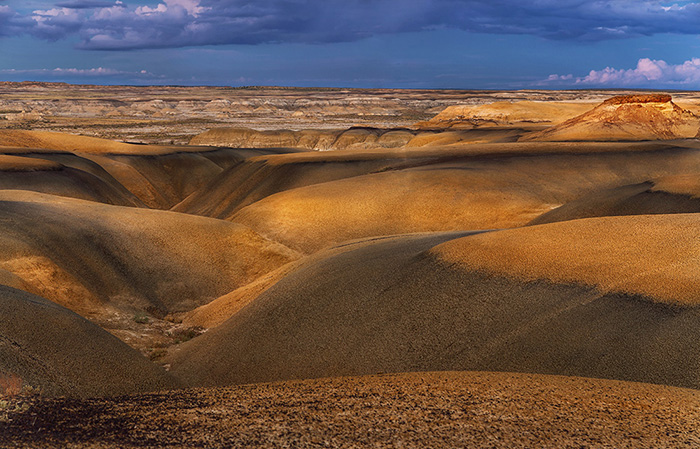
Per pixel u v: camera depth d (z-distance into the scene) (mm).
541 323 16219
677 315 14500
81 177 82188
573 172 66875
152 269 35250
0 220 32562
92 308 28641
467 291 18797
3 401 8945
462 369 15750
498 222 52062
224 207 75938
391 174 62656
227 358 19781
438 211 53688
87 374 14398
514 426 8648
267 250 42438
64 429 8023
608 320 15320
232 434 8195
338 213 53312
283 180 75438
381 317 19031
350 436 8242
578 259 18703
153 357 22703
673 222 19969
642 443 8133
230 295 31000
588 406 9531
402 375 12039
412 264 21844
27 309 16312
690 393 10453
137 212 42406
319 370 17562
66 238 33281
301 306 21203
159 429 8289
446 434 8367
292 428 8484
